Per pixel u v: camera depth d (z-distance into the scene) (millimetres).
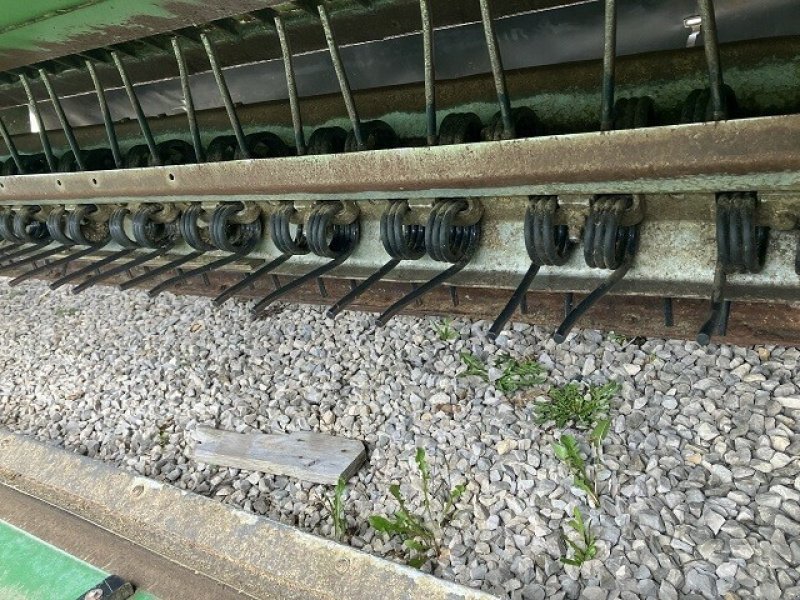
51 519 2195
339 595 1608
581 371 2045
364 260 2193
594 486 1708
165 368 2734
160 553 1956
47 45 1879
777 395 1762
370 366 2354
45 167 2840
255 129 2410
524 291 1695
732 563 1449
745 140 1264
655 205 1691
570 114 1833
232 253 2334
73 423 2631
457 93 1986
